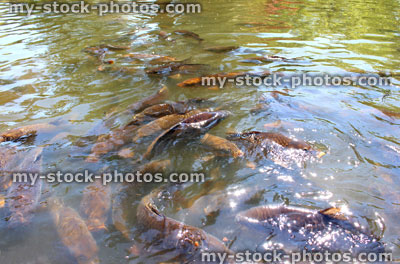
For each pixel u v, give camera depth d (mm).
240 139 3719
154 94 4262
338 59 4922
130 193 3377
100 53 5066
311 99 4203
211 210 3277
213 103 4160
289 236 3129
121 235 3156
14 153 3650
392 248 3088
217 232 3164
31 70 4746
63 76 4641
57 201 3328
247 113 4023
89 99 4270
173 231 3123
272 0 8461
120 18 6887
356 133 3801
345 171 3498
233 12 7340
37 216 3256
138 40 5535
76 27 6293
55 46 5316
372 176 3459
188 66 4688
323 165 3541
